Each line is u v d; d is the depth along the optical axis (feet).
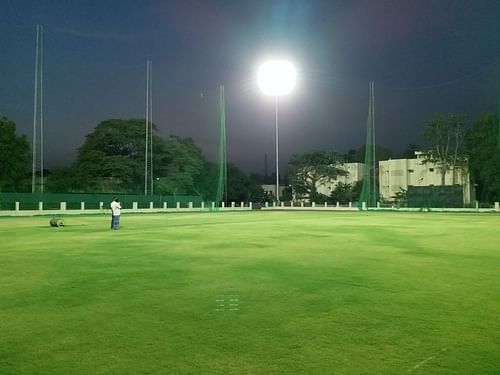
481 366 16.97
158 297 27.27
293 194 270.26
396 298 26.99
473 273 35.27
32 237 65.92
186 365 17.06
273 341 19.54
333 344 19.17
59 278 33.27
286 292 28.55
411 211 190.29
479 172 220.02
